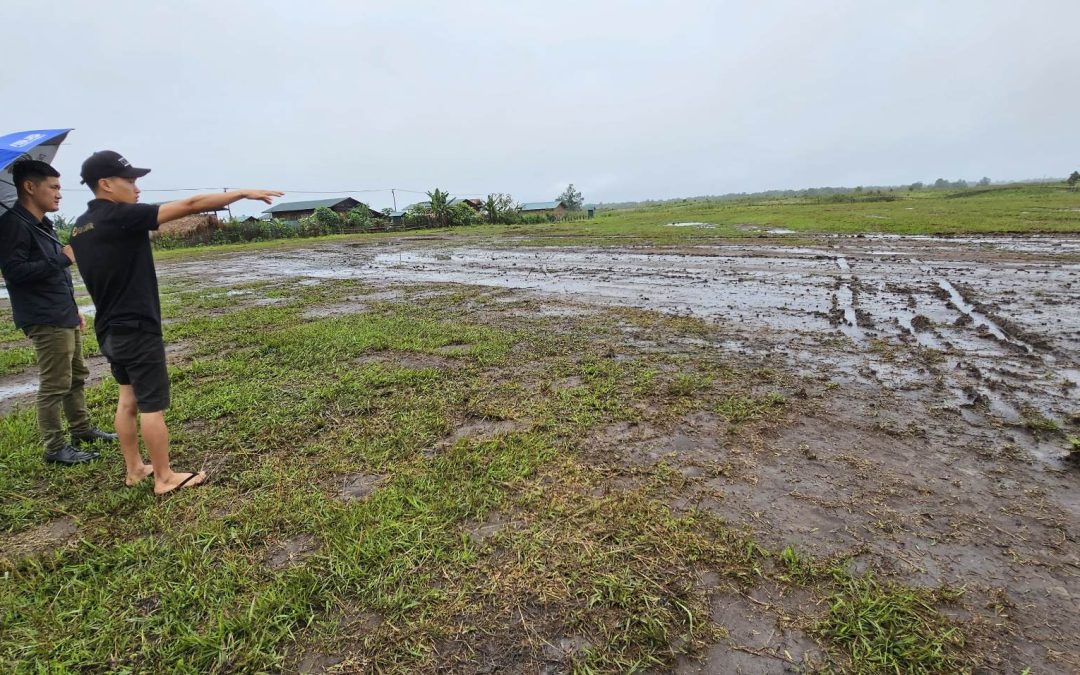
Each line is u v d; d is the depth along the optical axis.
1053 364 4.81
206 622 2.11
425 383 4.72
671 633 2.00
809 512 2.68
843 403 4.05
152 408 2.96
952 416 3.77
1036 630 1.96
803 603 2.12
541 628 2.03
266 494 2.99
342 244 27.62
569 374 4.88
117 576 2.37
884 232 18.58
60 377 3.37
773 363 5.06
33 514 2.90
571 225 37.16
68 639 2.04
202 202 2.85
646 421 3.81
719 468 3.12
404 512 2.74
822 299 8.07
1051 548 2.38
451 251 20.11
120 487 3.15
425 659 1.91
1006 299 7.51
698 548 2.42
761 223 25.58
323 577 2.31
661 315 7.33
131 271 2.82
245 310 8.96
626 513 2.70
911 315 6.86
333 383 4.80
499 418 3.93
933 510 2.68
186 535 2.62
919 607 2.08
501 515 2.73
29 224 3.15
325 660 1.93
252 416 4.10
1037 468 3.05
